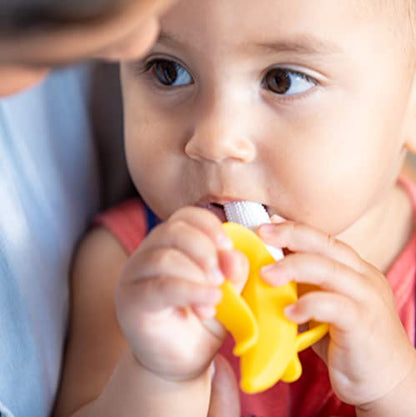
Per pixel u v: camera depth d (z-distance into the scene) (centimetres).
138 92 106
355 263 92
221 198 101
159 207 109
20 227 106
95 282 128
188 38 96
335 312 86
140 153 107
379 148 108
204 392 91
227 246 79
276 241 90
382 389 96
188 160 103
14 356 99
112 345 123
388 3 101
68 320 126
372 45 101
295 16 94
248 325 76
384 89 105
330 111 101
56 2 46
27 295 103
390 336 94
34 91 118
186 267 76
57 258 119
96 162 134
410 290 127
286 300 82
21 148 112
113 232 131
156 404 89
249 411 121
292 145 100
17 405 98
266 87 99
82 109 128
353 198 107
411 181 143
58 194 122
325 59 98
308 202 103
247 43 94
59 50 47
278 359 78
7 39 46
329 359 93
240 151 98
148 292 78
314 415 123
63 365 122
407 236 131
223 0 93
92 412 98
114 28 48
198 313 77
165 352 84
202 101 100
